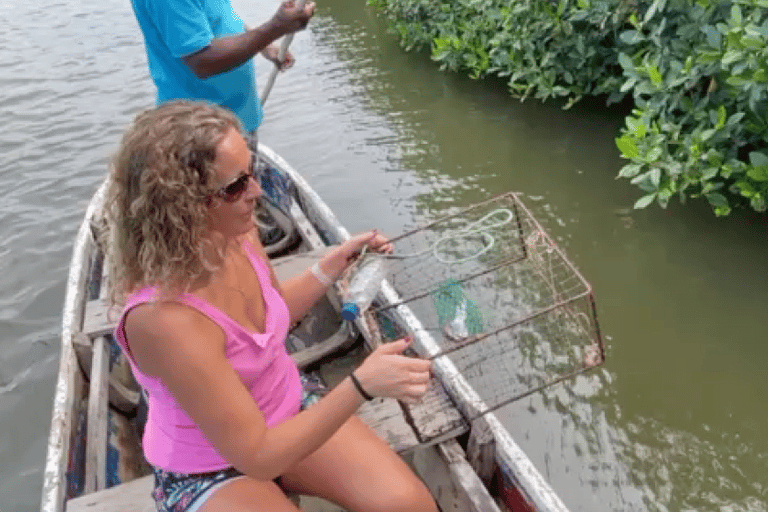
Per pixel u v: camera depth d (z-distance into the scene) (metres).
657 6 4.06
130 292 1.46
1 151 6.38
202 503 1.62
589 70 5.41
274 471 1.47
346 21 9.05
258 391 1.67
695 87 4.36
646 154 4.02
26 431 3.60
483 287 3.59
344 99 6.81
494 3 6.07
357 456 1.81
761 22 3.64
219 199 1.39
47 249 4.98
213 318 1.47
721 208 3.91
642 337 3.53
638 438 3.06
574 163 5.19
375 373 1.46
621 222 4.43
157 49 2.83
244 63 2.93
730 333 3.51
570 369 3.31
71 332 2.84
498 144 5.64
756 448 2.96
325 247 3.22
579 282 3.82
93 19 9.98
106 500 2.00
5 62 8.52
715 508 2.77
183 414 1.58
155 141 1.32
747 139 4.05
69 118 6.97
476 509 1.94
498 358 3.27
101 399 2.50
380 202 5.05
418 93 6.74
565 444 3.07
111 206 1.40
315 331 3.05
